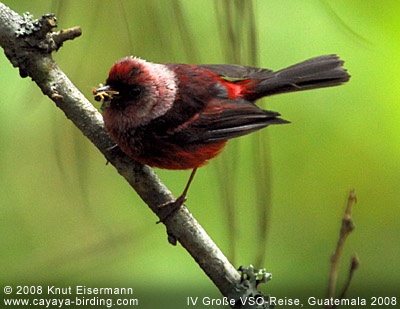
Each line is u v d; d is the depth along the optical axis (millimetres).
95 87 9609
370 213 12555
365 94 11844
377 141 12102
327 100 12156
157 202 8852
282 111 12273
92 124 9031
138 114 9219
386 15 10672
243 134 9711
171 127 9516
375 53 11219
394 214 12531
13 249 11133
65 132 9406
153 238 11617
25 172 11406
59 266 10281
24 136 11234
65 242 11055
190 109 9617
